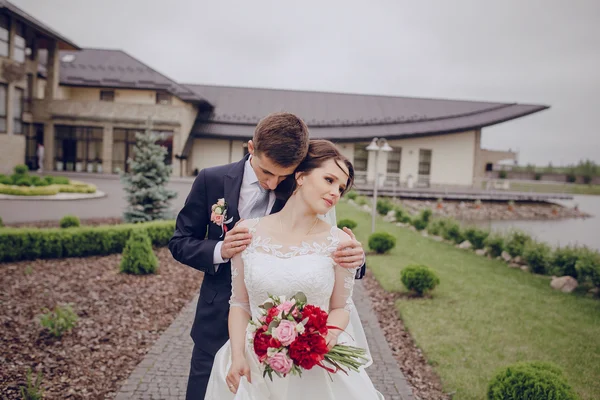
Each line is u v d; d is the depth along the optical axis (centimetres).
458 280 882
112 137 3144
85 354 487
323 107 3975
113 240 970
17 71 2633
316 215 232
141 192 1146
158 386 420
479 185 3988
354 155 3819
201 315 261
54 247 910
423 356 525
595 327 632
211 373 239
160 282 789
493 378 379
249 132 3547
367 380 242
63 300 660
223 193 262
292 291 213
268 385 222
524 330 611
